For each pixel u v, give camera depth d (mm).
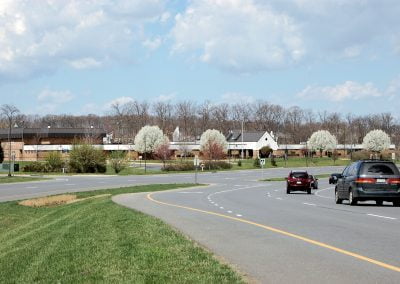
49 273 8734
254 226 16344
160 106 187875
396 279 8531
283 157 141500
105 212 21297
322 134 153250
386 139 150625
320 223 16969
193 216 20031
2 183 57375
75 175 76688
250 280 8523
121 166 83812
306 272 9180
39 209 29797
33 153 129625
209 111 185750
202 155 116312
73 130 137875
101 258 10094
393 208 23438
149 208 24359
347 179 25672
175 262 9703
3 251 12469
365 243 12422
